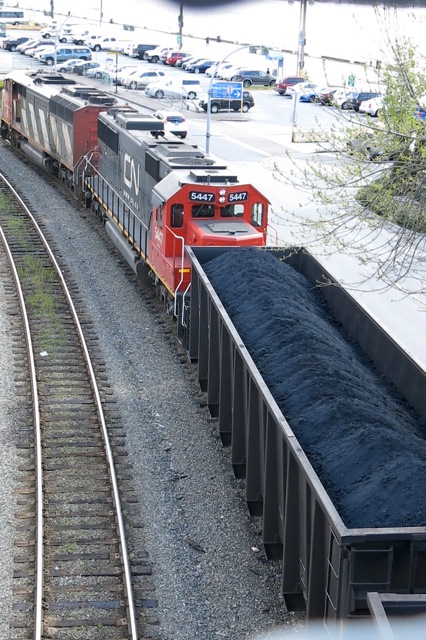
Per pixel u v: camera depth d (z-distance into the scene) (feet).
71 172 102.22
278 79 240.53
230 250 53.01
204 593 33.58
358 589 23.73
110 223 83.87
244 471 41.19
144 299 68.74
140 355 57.88
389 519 25.61
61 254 79.92
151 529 37.81
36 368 54.54
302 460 27.02
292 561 30.04
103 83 238.27
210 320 45.91
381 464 28.58
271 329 41.37
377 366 43.01
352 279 79.82
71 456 43.70
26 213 93.45
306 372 35.88
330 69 240.73
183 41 346.33
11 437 45.32
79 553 35.47
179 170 63.31
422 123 41.81
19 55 294.05
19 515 37.93
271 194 112.57
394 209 44.09
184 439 46.39
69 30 339.36
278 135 165.27
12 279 71.67
